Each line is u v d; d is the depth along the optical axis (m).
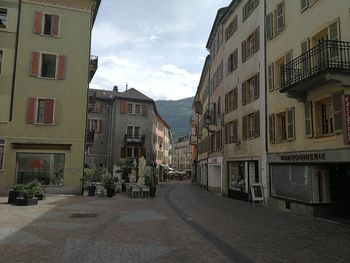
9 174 23.86
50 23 26.12
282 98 18.17
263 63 20.69
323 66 13.45
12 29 25.06
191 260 7.44
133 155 50.88
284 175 17.70
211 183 34.19
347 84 12.53
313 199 15.02
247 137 22.98
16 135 24.31
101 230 10.96
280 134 18.59
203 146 43.88
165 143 77.31
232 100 26.83
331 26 14.02
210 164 34.59
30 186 19.70
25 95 24.77
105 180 26.45
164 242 9.26
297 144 16.45
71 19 26.36
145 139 51.72
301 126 16.11
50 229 10.95
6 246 8.58
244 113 23.78
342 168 15.52
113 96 51.53
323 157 14.16
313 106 15.08
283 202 17.52
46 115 24.97
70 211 15.53
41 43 25.50
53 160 24.84
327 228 11.95
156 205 19.20
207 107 41.38
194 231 11.01
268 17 20.08
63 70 25.64
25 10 25.47
